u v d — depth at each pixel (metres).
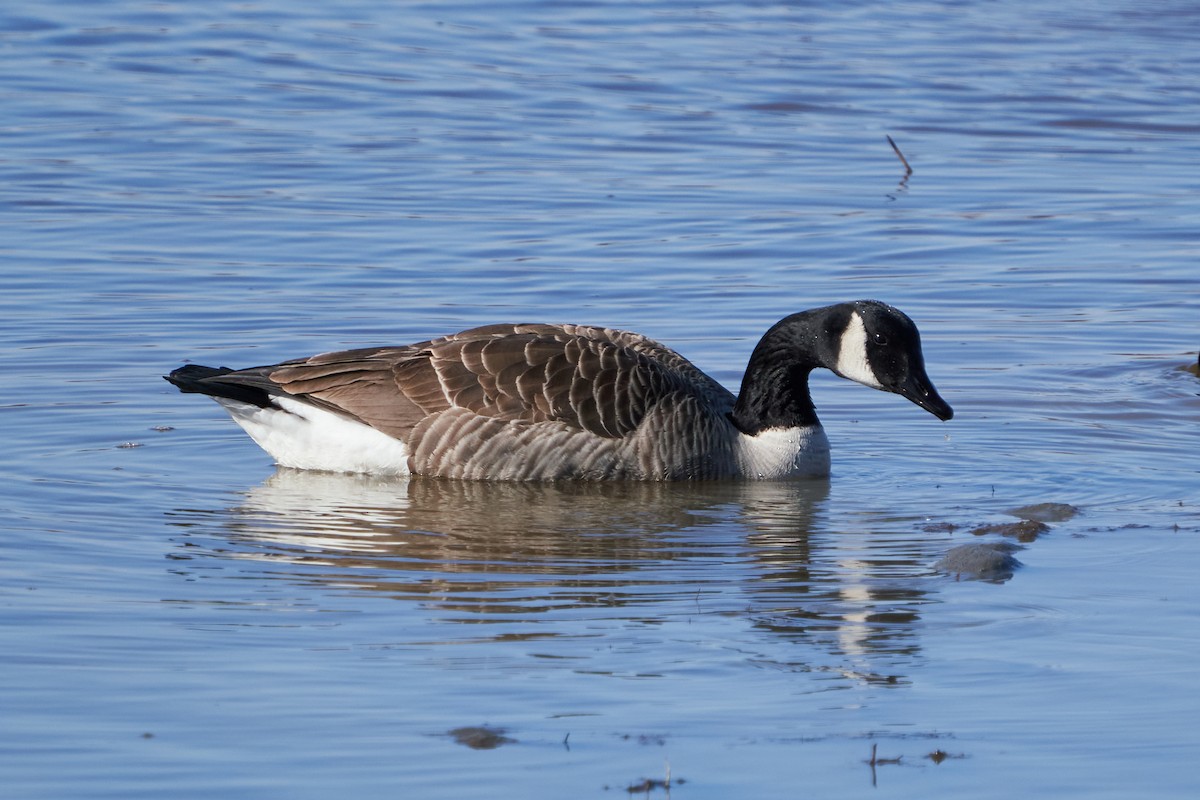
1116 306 21.06
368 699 9.25
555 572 11.88
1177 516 13.42
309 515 13.41
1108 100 34.09
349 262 22.16
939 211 25.56
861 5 45.47
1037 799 8.12
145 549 12.24
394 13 41.47
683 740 8.77
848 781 8.31
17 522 12.89
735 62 36.97
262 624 10.52
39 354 18.25
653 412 14.80
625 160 28.36
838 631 10.53
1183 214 25.52
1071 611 10.94
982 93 34.62
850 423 17.00
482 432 14.62
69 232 23.19
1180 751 8.66
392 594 11.23
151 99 31.67
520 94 33.19
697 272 22.08
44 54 35.06
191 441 15.84
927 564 12.14
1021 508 13.76
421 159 28.02
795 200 26.02
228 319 19.62
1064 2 46.66
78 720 8.91
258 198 25.30
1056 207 25.94
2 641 10.05
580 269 22.05
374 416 14.72
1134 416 16.95
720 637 10.42
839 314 15.20
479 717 9.03
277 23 39.47
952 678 9.71
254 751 8.55
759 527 13.30
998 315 20.61
